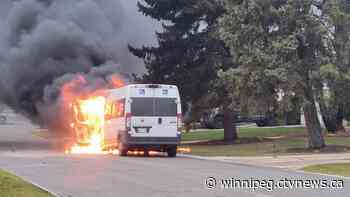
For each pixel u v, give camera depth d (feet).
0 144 130.72
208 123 183.11
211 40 126.82
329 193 47.47
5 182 48.44
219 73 104.58
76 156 91.25
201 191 47.70
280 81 98.58
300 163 79.66
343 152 97.66
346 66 98.53
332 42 99.04
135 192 47.26
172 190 48.34
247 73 100.07
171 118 92.12
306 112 103.91
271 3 100.78
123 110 92.27
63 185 52.13
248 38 101.71
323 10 98.32
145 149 92.38
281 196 44.88
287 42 96.43
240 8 102.27
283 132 152.25
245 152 102.22
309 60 99.60
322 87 99.76
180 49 130.31
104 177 58.75
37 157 88.33
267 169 70.90
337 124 142.20
